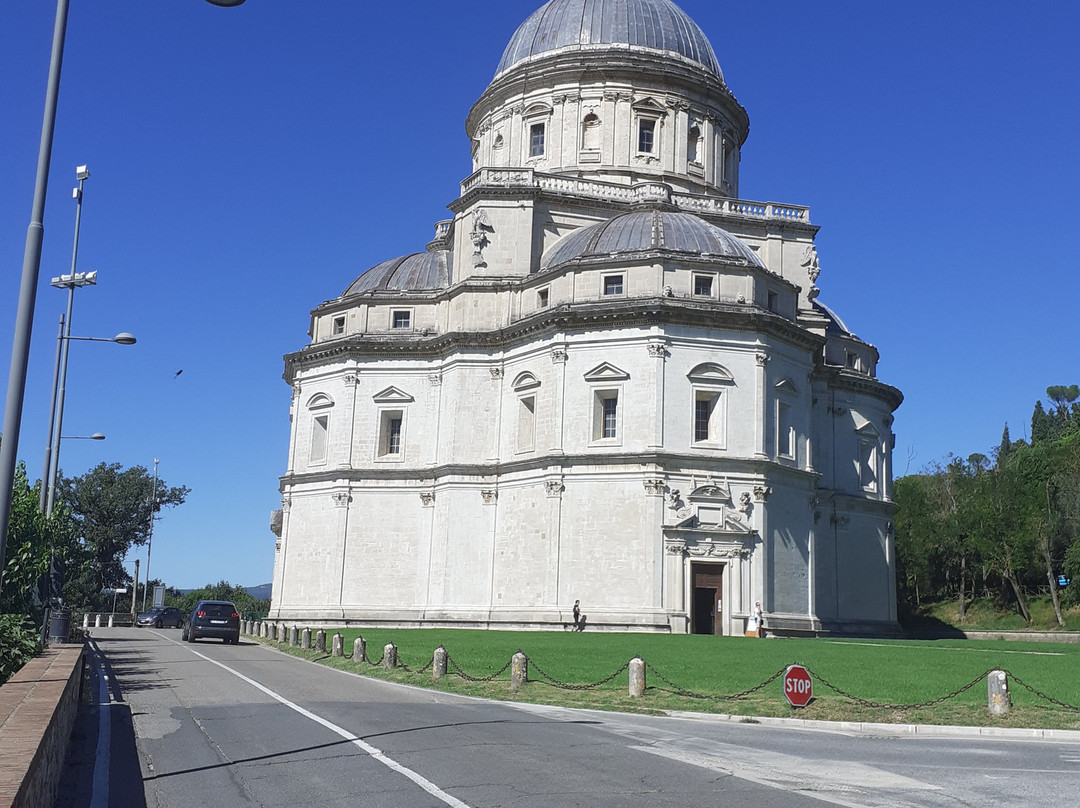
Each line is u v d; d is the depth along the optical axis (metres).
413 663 37.09
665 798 15.17
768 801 15.16
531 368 64.94
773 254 72.75
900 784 16.92
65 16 17.45
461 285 68.75
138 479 133.38
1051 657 40.31
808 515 64.12
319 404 74.25
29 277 16.56
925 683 30.27
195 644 54.09
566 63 75.62
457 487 66.62
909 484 110.56
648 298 60.59
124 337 45.25
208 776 16.92
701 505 59.25
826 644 48.56
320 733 21.23
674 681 30.69
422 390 71.31
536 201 69.81
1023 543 93.50
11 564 34.50
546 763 17.92
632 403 60.38
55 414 47.91
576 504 60.59
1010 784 17.02
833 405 74.94
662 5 81.38
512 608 62.53
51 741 13.17
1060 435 132.88
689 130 76.81
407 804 14.60
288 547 74.00
